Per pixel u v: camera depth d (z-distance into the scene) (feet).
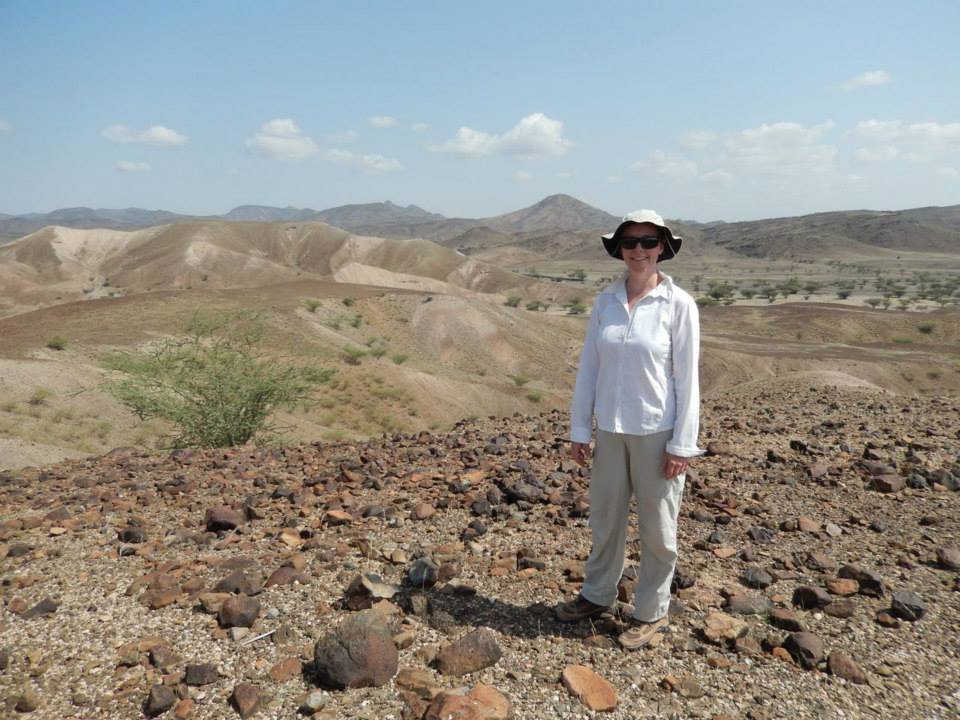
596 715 7.03
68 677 7.73
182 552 12.14
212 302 192.13
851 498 15.07
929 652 8.48
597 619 9.18
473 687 7.43
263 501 15.81
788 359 240.32
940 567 11.16
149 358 43.73
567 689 7.46
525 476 16.66
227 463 22.35
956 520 13.37
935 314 394.32
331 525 13.55
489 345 271.08
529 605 9.68
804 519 13.20
